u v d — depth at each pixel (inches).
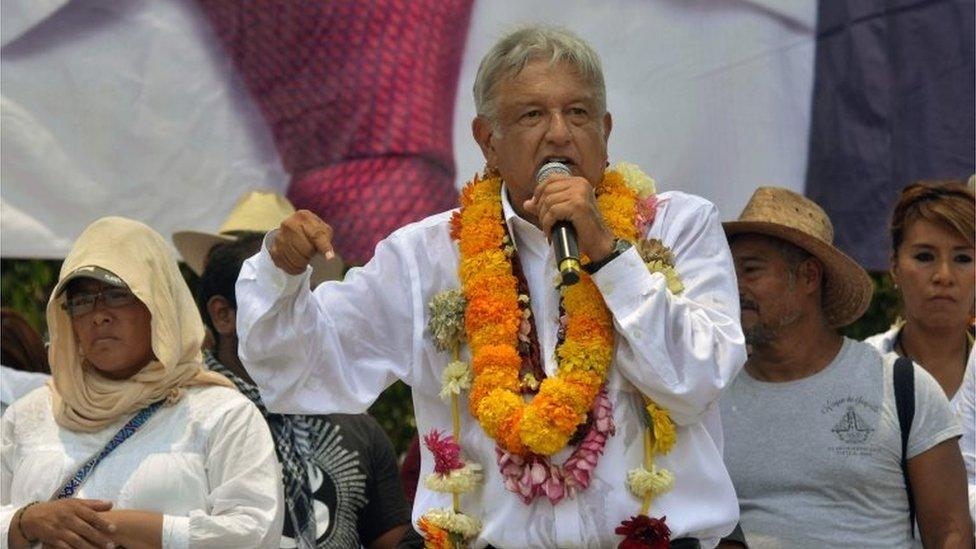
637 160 515.8
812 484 424.5
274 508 404.8
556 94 335.6
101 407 410.9
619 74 515.2
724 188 515.5
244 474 405.1
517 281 345.4
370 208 511.2
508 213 347.9
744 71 515.2
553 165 331.9
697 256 342.3
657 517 329.7
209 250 495.8
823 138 515.8
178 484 401.7
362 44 511.2
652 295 322.3
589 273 325.7
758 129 515.5
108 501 397.1
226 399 415.2
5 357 550.0
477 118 351.9
